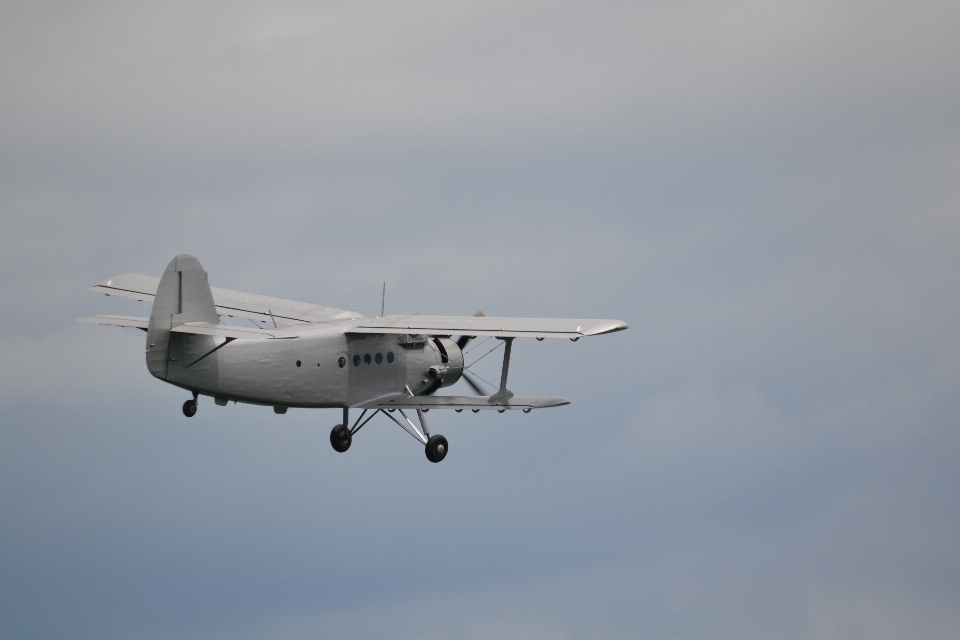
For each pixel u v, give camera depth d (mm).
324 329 99625
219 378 92688
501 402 103688
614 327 96062
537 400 103500
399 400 103938
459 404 103562
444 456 105938
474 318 101188
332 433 104125
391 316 103688
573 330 96125
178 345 90688
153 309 89500
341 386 100125
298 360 96812
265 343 94938
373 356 102438
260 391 95000
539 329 97250
